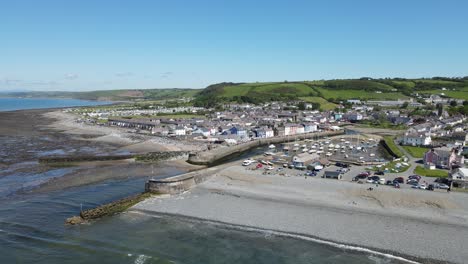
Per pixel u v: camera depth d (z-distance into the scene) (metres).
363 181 79.62
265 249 50.75
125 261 47.34
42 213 63.38
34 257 47.94
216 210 64.31
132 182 85.12
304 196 69.81
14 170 95.75
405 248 49.50
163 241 53.16
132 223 59.53
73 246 51.22
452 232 53.50
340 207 63.84
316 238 53.31
